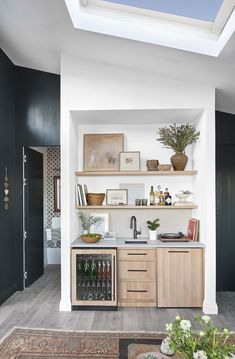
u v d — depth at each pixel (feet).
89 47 9.98
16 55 12.28
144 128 13.14
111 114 11.70
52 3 7.61
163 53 9.30
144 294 11.12
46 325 9.71
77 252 11.00
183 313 10.65
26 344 8.50
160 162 13.03
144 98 11.11
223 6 7.16
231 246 13.24
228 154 13.34
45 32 9.47
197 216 11.90
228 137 13.30
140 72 11.16
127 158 12.59
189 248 10.99
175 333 4.92
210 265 10.75
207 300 10.73
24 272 13.43
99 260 11.06
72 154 11.74
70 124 11.41
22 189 13.47
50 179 18.58
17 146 13.50
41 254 15.78
